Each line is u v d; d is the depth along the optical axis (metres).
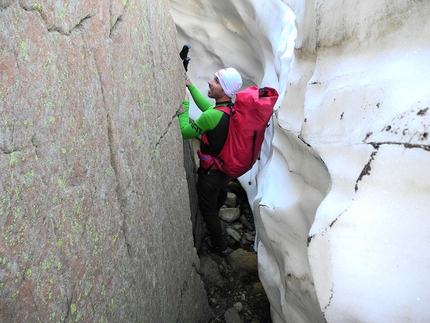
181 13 3.21
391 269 0.96
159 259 1.50
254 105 1.95
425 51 1.05
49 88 0.79
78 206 0.91
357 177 1.08
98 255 1.02
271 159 2.18
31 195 0.74
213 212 2.39
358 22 1.28
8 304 0.69
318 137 1.32
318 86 1.44
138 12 1.27
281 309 1.83
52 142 0.80
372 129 1.09
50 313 0.82
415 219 0.95
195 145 3.48
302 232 1.51
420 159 0.95
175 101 1.70
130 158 1.21
